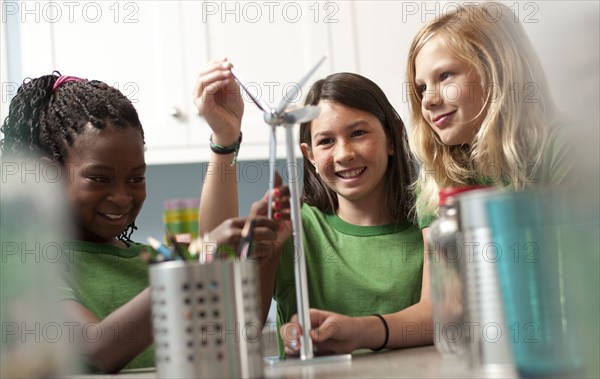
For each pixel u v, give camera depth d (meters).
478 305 0.61
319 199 1.38
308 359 0.81
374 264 1.27
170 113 2.19
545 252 0.56
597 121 0.44
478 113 1.24
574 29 0.38
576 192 0.53
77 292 1.10
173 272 0.64
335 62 2.23
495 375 0.59
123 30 2.20
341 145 1.23
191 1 2.21
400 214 1.31
